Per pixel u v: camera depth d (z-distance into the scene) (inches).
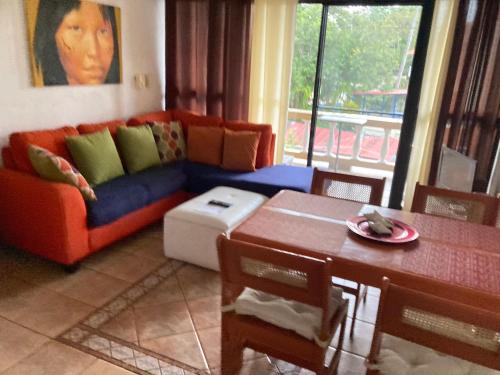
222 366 69.4
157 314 89.9
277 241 65.6
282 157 171.3
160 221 141.0
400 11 160.1
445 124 141.9
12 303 91.4
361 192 93.7
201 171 145.4
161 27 172.9
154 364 74.9
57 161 101.2
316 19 162.1
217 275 107.4
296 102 180.2
